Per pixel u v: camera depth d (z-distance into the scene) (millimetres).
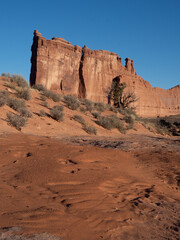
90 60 82062
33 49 74312
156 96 106250
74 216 2516
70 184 3803
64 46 76062
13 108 13633
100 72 84000
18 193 3141
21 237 1881
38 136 10102
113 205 3090
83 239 2021
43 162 5121
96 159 6363
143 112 94812
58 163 5191
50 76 71812
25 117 12812
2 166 4699
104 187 3920
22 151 6129
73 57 78438
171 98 113750
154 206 3268
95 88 82000
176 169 6250
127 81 88688
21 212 2461
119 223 2486
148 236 2256
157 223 2639
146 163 7012
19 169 4496
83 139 11531
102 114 26859
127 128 22141
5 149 6148
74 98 24016
